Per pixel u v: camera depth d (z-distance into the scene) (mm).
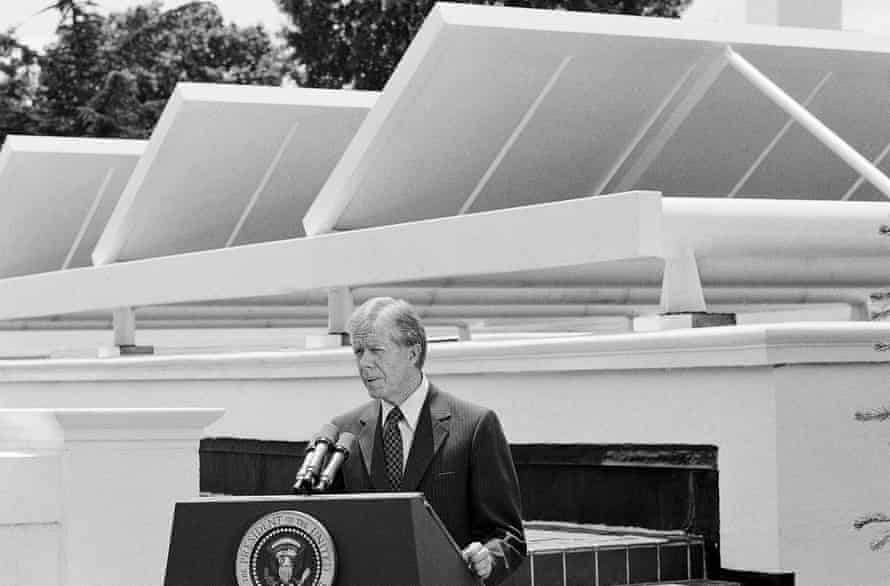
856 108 16188
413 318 7426
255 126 19172
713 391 11125
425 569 6578
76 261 24672
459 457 7363
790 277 13555
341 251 15297
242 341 29047
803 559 10727
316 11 46031
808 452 10789
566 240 12625
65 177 23391
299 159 19672
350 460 7445
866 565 10969
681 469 11359
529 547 10641
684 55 14797
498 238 13359
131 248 19969
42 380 19516
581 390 12156
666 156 15875
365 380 7430
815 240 12336
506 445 7457
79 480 11641
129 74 49688
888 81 15438
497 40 14164
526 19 14188
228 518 6777
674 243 11867
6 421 12266
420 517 6621
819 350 10797
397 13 45031
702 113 15438
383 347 7344
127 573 11750
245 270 16719
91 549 11656
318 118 19406
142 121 50094
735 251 12070
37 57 50156
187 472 12008
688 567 11039
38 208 23656
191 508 6824
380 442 7426
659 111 15391
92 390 18672
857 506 10961
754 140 16047
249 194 19922
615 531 11766
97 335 29188
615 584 10766
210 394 16797
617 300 17234
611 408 11906
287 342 28672
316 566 6602
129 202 19469
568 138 15422
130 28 51344
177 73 51688
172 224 19875
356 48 45281
